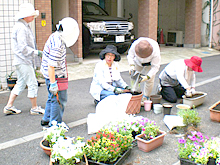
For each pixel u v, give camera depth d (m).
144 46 4.78
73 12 9.68
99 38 10.25
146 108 5.32
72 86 7.23
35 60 5.09
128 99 4.77
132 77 5.29
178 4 16.20
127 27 10.89
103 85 4.89
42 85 7.37
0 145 3.95
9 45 6.87
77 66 9.41
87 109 5.47
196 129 4.28
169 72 5.75
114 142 3.40
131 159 3.58
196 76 8.53
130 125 3.96
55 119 4.36
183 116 4.36
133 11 15.22
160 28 16.19
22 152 3.77
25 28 4.77
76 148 3.21
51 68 4.04
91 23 10.08
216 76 8.51
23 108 5.52
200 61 5.27
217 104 5.11
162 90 5.98
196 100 5.43
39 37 8.36
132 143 3.93
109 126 4.08
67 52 10.24
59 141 3.21
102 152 3.27
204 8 14.84
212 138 3.42
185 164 3.29
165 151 3.80
